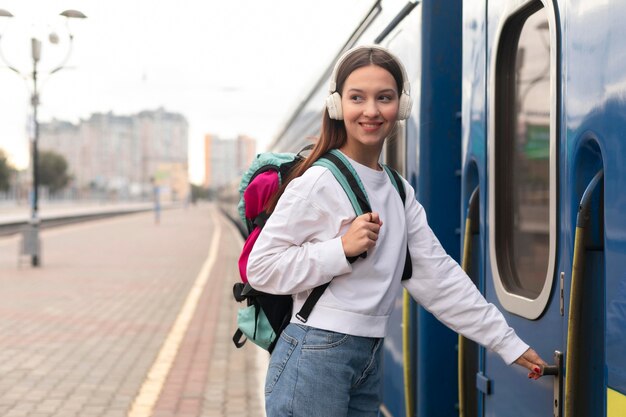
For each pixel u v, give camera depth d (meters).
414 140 3.90
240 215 2.47
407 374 3.96
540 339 2.40
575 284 2.06
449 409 3.76
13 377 6.95
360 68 2.21
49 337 8.98
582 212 2.05
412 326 3.94
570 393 2.09
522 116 2.67
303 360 2.19
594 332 2.08
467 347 3.39
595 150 2.07
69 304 11.79
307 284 2.17
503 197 2.83
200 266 18.56
